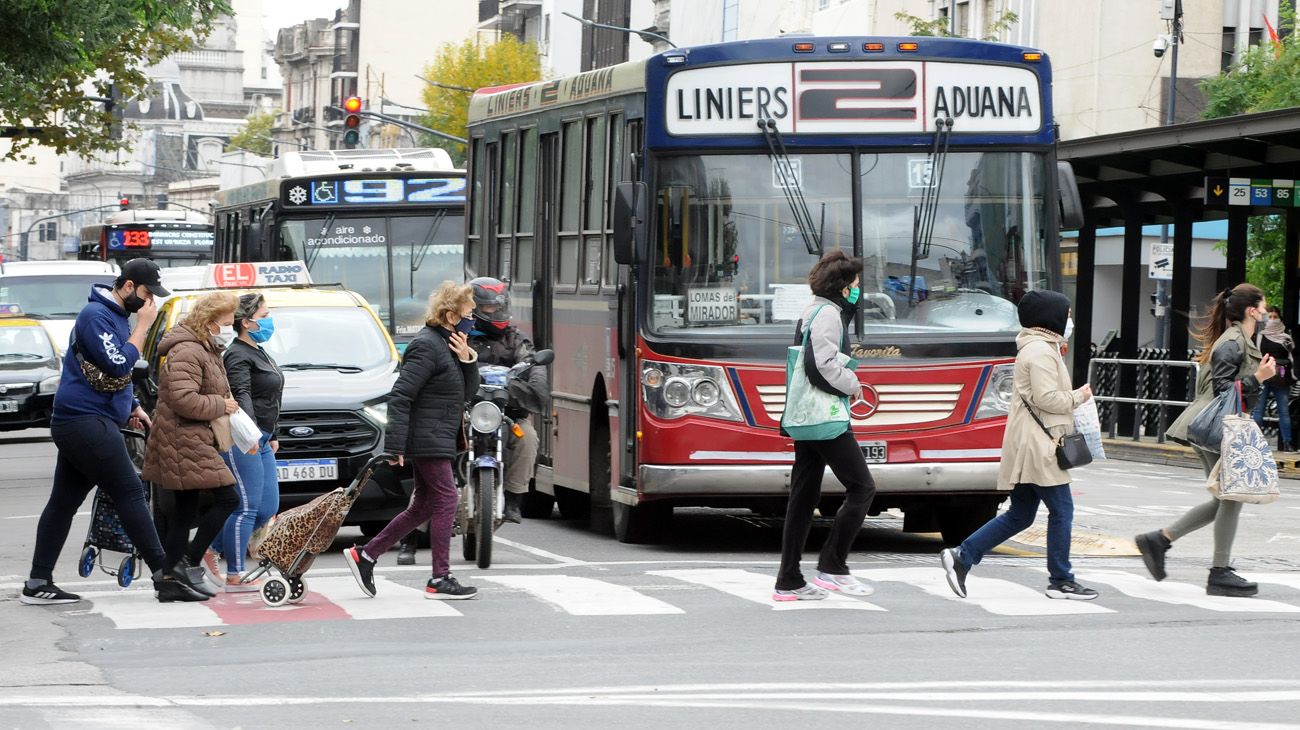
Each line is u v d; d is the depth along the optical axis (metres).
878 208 41.84
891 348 41.44
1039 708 23.25
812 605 33.25
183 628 31.09
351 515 41.94
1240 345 34.59
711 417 41.34
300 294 47.44
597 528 50.16
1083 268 99.00
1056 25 139.50
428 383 34.03
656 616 32.06
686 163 41.75
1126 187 93.75
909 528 50.22
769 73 41.84
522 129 52.47
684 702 23.72
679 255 41.75
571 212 47.75
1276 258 110.50
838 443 33.09
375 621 31.73
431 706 23.55
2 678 26.16
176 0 75.75
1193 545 45.41
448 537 34.56
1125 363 90.38
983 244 42.16
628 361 42.47
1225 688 24.75
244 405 35.81
